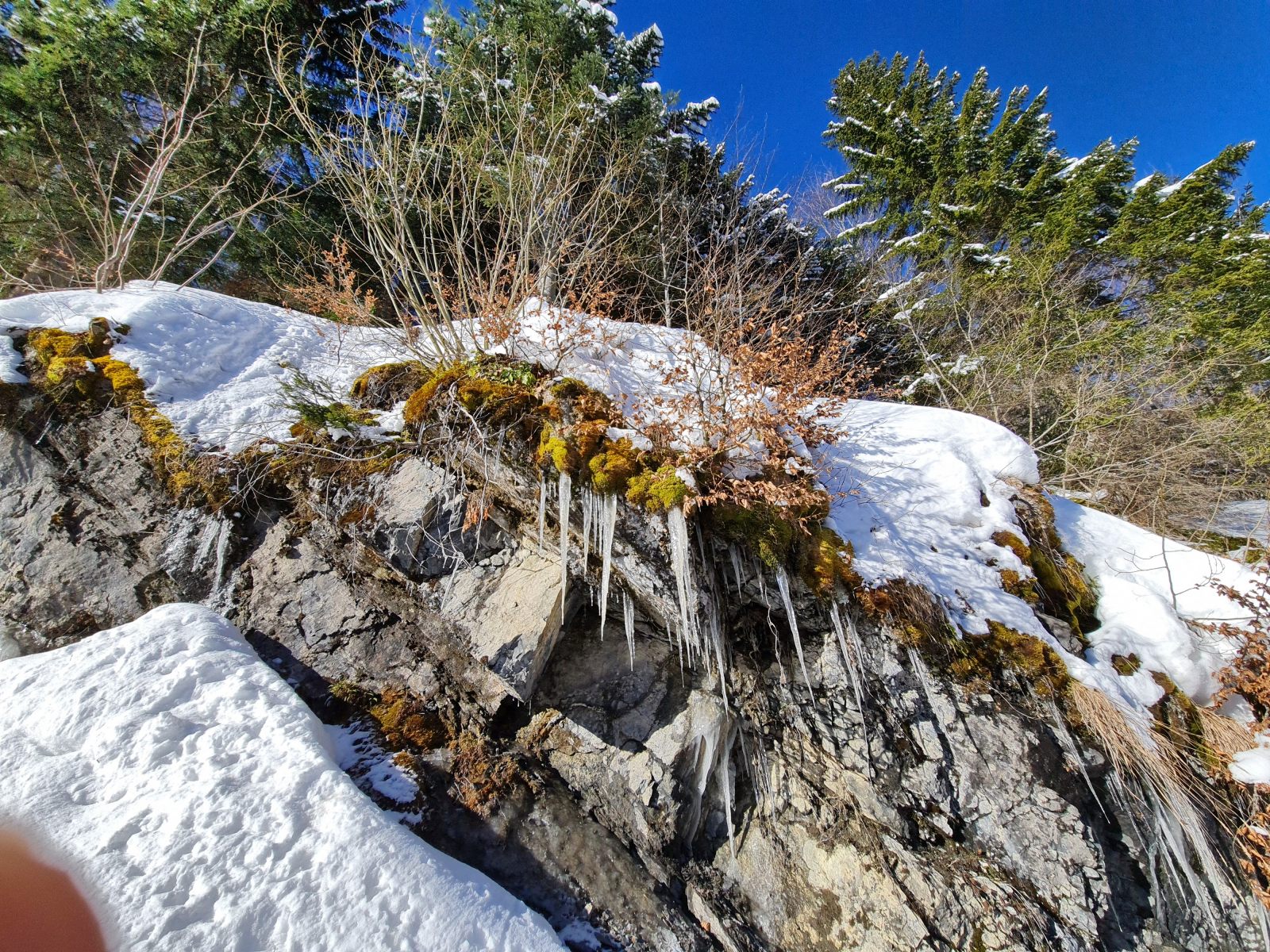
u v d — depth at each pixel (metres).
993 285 8.22
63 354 3.54
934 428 4.23
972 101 9.72
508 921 1.95
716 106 9.03
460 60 5.31
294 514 3.36
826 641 3.04
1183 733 2.89
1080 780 2.72
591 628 3.27
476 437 3.15
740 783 3.09
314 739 2.27
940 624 2.97
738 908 2.72
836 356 4.02
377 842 1.92
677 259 7.28
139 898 1.57
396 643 3.11
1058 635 3.15
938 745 2.83
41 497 3.28
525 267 4.49
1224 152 7.65
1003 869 2.66
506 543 3.25
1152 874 2.61
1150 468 5.55
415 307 4.21
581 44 7.86
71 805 1.81
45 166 5.99
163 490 3.27
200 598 3.14
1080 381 6.50
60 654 2.41
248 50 6.26
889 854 2.78
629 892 2.54
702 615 2.92
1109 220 9.22
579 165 6.22
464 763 2.76
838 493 3.47
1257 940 2.49
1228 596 3.20
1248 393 6.41
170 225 6.46
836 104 11.75
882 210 10.93
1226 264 7.46
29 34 5.97
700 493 2.87
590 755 2.92
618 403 3.37
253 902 1.64
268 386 3.93
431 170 5.61
